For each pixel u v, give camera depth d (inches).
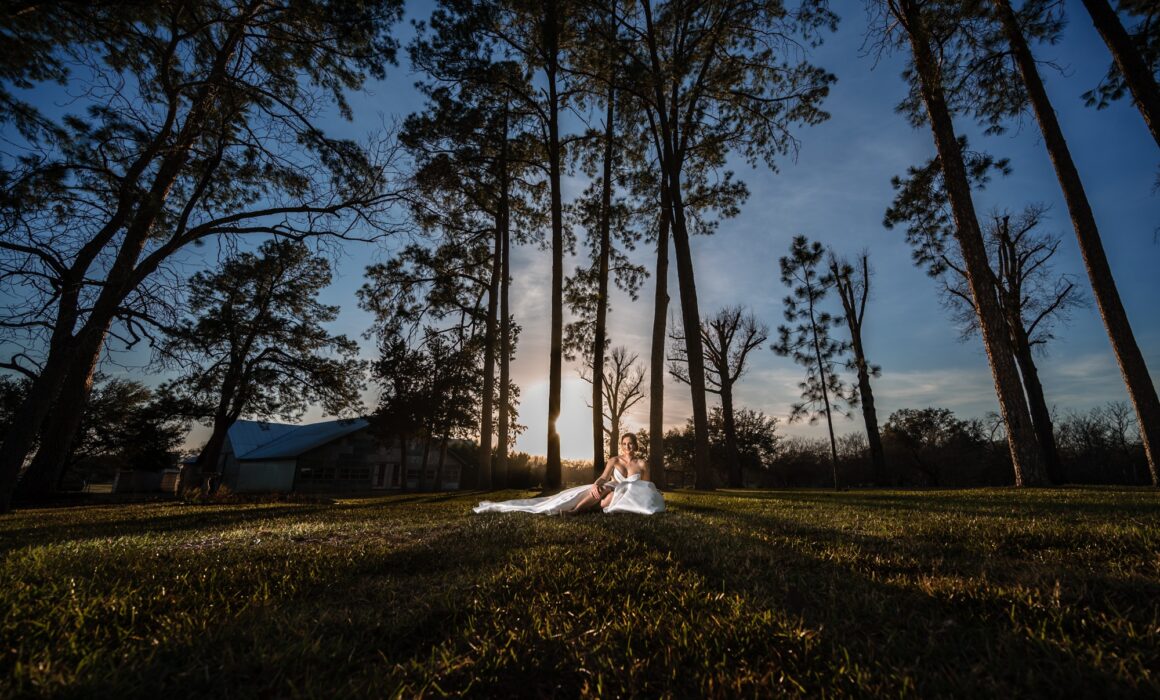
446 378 1226.0
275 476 1510.8
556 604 95.5
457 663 70.1
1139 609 82.2
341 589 109.8
